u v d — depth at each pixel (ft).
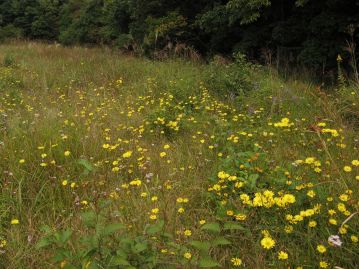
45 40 89.76
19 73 32.42
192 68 30.19
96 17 70.03
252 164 11.41
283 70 28.86
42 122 17.20
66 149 14.40
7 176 12.65
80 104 21.97
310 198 9.67
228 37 39.63
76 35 72.84
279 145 13.79
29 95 24.84
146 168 12.82
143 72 31.01
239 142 14.71
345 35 26.76
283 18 32.94
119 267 6.93
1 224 10.28
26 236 9.79
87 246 8.11
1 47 58.54
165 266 7.17
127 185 11.34
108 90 26.18
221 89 23.03
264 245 7.61
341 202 9.38
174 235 9.01
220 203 9.81
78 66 35.58
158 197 10.83
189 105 20.85
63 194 11.76
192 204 10.71
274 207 9.34
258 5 29.50
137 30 50.37
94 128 16.49
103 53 46.98
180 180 11.79
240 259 8.27
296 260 7.89
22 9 94.58
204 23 38.01
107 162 13.23
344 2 26.27
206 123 17.42
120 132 16.67
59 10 93.71
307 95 21.09
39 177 12.35
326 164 11.55
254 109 18.83
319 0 29.04
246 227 9.18
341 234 8.39
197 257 7.73
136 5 50.96
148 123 17.22
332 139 14.10
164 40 44.32
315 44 27.96
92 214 7.74
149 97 23.29
